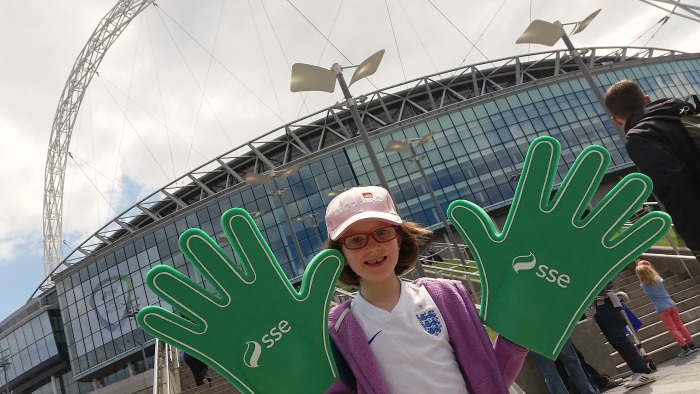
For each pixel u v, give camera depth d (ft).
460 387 5.04
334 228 5.59
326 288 5.51
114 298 168.35
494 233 5.66
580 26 40.47
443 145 152.46
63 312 179.42
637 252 5.34
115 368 175.52
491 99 158.92
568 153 151.33
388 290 5.47
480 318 5.61
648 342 23.35
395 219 5.47
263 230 149.79
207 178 177.68
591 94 162.50
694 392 15.10
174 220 162.09
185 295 5.26
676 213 5.96
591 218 5.45
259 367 5.29
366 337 5.23
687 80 180.34
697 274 29.35
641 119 6.58
